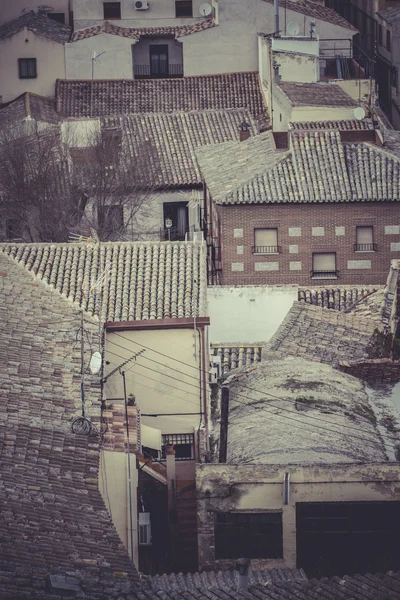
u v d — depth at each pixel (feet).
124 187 326.65
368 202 299.38
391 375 207.72
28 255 224.33
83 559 144.77
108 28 414.00
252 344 229.66
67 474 164.55
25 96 393.91
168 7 425.69
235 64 413.80
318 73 384.88
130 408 185.47
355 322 234.38
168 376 211.61
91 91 404.98
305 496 174.60
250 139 330.13
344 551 175.94
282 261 301.43
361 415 193.47
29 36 411.54
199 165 327.26
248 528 175.22
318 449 180.34
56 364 190.19
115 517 172.14
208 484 174.19
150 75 422.82
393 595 141.79
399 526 175.42
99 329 205.36
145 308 214.48
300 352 221.87
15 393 179.93
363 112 329.72
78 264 223.30
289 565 175.94
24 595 134.10
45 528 150.10
